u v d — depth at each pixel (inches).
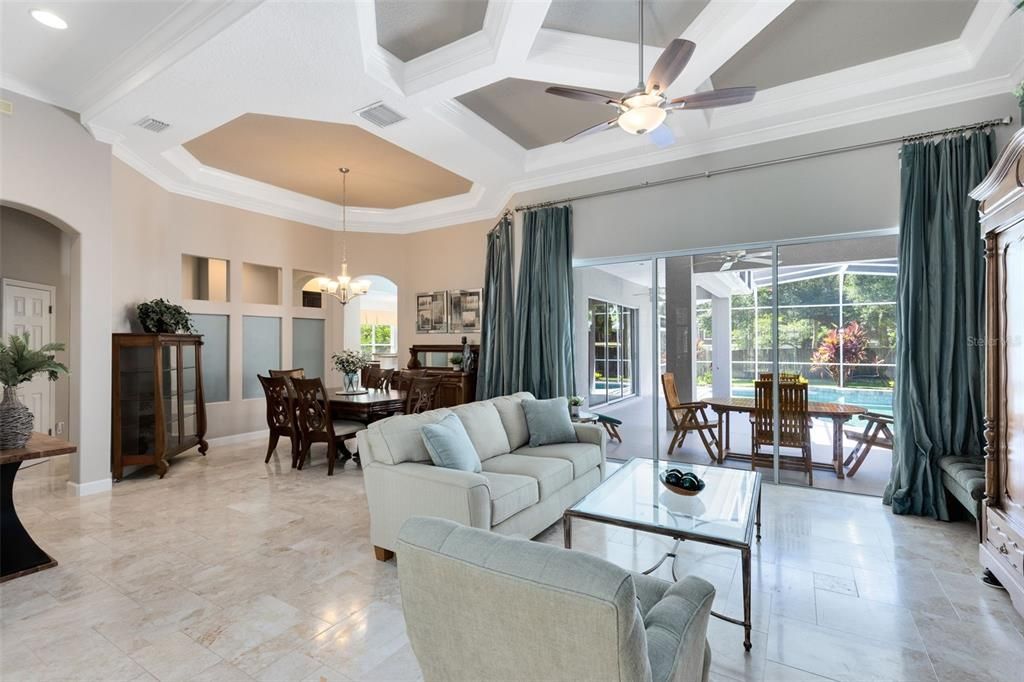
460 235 276.7
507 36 115.5
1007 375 96.7
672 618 50.3
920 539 124.8
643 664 39.1
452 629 46.1
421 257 291.1
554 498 129.2
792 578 105.3
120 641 82.8
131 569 108.9
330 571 108.3
